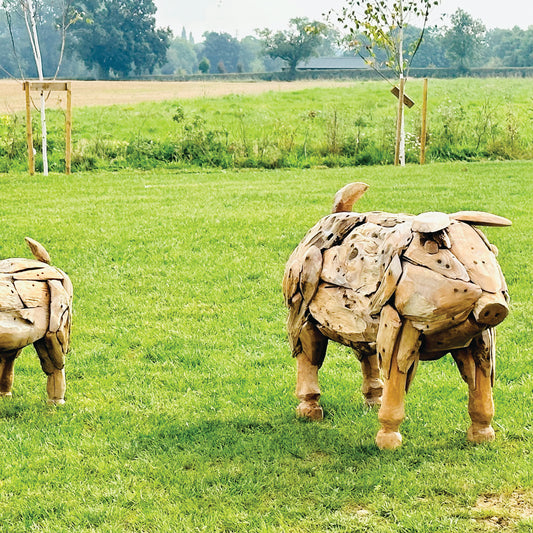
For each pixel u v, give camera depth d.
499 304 5.07
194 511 5.10
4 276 6.55
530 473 5.35
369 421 6.46
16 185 18.88
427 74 72.81
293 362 8.23
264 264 11.64
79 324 9.54
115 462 5.86
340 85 52.97
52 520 5.09
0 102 42.78
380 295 5.50
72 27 89.88
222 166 23.39
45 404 7.12
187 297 10.44
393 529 4.78
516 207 14.51
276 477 5.51
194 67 161.62
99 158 23.69
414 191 16.59
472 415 5.91
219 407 7.05
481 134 25.48
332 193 16.69
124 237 13.00
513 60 112.88
